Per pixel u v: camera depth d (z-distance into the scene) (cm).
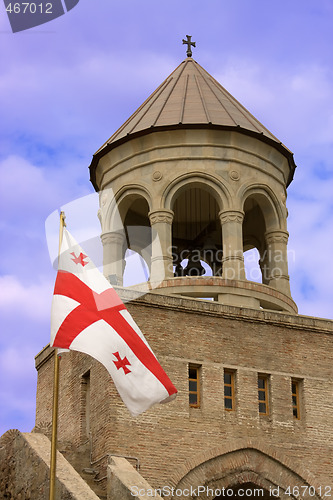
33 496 2741
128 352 2286
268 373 3181
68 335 2219
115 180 3522
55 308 2245
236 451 3022
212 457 2970
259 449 3045
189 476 2925
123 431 2903
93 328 2255
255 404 3112
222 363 3125
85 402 3177
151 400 2275
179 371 3053
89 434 3061
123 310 2331
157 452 2912
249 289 3312
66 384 3328
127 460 2862
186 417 2998
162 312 3114
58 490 2602
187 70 3881
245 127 3469
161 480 2883
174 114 3506
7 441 2998
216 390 3078
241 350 3173
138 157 3478
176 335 3102
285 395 3170
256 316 3231
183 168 3412
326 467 3119
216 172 3416
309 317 3319
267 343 3222
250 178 3462
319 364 3272
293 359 3238
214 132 3447
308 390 3216
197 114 3494
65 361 3375
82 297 2277
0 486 2962
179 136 3441
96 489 2828
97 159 3606
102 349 2244
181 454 2941
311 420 3173
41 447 2839
